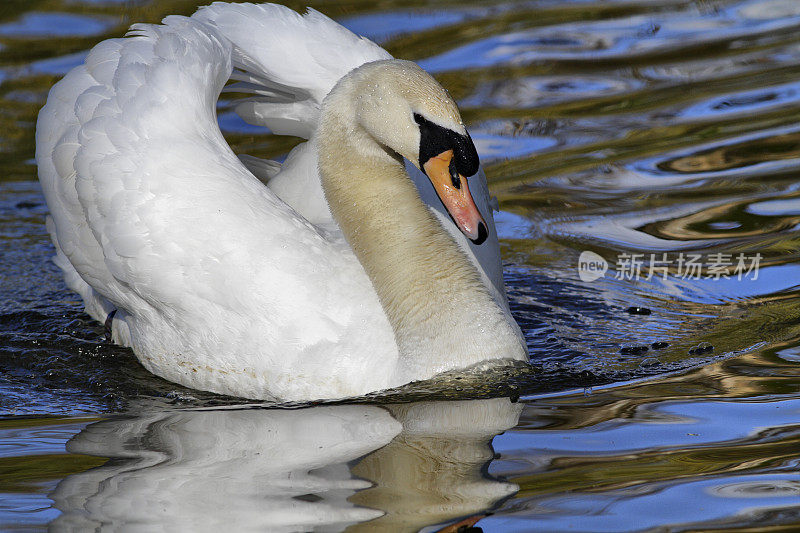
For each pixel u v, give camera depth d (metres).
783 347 10.99
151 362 11.75
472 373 10.67
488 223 12.15
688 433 9.13
